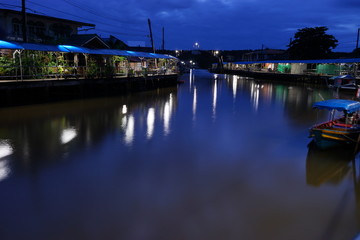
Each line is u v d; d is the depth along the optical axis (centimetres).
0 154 1109
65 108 2027
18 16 2853
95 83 2528
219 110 2175
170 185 872
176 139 1357
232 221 689
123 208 739
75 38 2800
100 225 666
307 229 663
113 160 1073
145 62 4022
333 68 4428
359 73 3888
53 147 1205
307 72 4900
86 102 2314
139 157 1110
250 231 652
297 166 1034
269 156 1134
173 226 667
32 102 2119
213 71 10362
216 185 878
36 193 809
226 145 1270
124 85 2966
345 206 764
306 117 1912
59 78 2248
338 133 1112
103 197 792
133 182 890
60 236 625
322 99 2836
